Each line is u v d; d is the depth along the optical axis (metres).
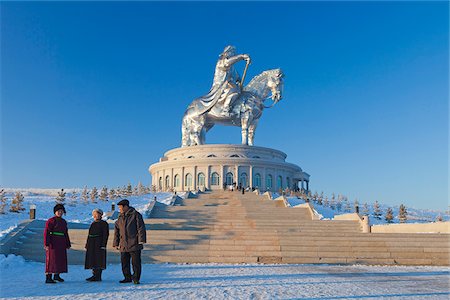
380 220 47.94
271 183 70.00
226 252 19.00
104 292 9.90
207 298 9.09
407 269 16.17
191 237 20.88
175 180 71.44
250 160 68.19
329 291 10.21
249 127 73.94
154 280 12.17
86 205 43.31
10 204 37.03
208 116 73.25
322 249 19.44
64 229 12.08
